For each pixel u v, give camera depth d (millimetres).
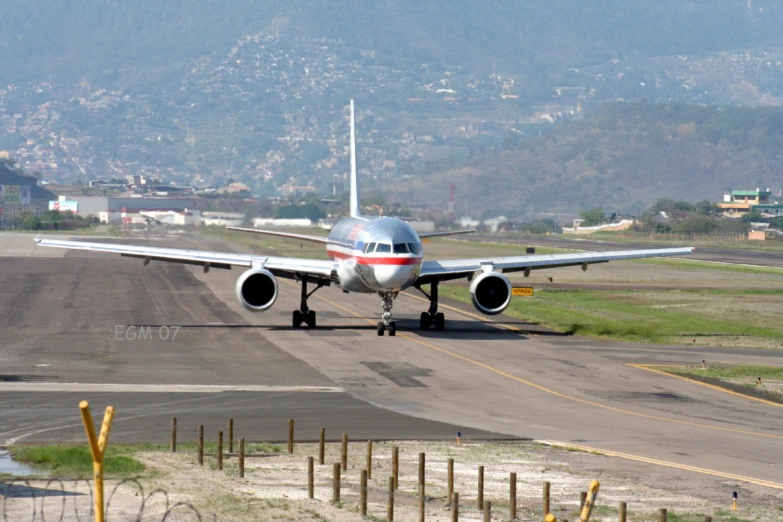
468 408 121500
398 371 146625
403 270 171750
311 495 80688
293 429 100875
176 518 73000
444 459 95625
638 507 80688
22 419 109625
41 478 83812
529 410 121062
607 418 117188
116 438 101688
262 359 155625
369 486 85562
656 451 100875
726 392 136250
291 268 185875
